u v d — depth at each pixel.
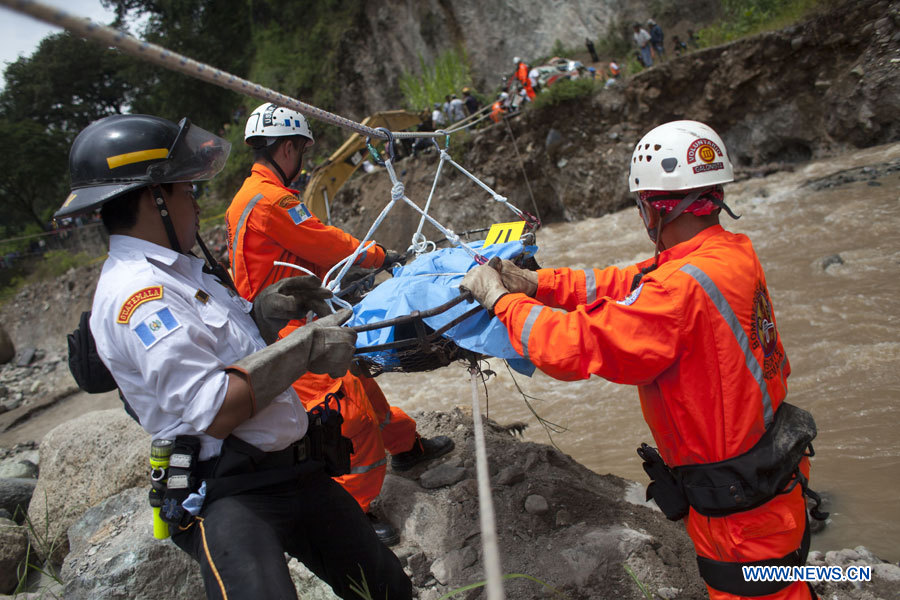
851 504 3.91
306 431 2.16
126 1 35.66
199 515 1.93
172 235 2.00
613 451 5.31
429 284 2.82
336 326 2.09
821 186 11.98
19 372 20.33
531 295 2.74
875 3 13.47
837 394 5.29
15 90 36.31
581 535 3.34
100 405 13.63
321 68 30.33
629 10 24.38
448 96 19.64
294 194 3.35
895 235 8.98
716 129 15.72
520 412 6.66
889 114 13.44
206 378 1.82
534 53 26.39
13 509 5.53
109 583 3.13
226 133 32.34
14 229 38.72
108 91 37.72
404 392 8.21
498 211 16.98
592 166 16.20
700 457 2.19
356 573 2.25
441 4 27.50
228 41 34.94
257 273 3.35
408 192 17.56
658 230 2.37
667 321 2.09
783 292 7.86
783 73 14.69
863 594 2.90
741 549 2.16
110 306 1.86
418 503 3.75
